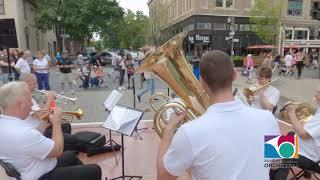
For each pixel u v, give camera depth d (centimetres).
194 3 3300
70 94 1180
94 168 293
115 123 335
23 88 255
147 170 439
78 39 3353
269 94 412
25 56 1088
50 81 1634
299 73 1794
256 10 3158
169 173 148
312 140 320
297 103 343
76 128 653
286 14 3612
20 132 247
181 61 220
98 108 898
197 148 139
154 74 236
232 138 140
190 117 189
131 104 957
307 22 3709
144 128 640
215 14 3331
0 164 249
